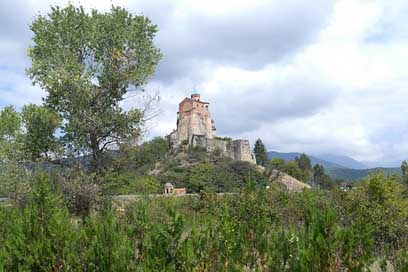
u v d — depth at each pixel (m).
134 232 6.75
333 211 5.77
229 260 6.09
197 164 82.81
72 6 22.98
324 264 5.39
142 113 23.94
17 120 21.95
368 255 5.51
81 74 22.14
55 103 23.08
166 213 6.66
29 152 21.81
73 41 22.78
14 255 5.87
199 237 6.18
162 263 5.71
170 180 63.97
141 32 23.62
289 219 13.12
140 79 23.38
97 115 22.80
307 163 108.62
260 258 6.32
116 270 5.65
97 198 18.38
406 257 5.95
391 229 11.34
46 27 22.69
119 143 23.77
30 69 22.19
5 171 19.95
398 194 18.25
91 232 6.24
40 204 6.65
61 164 22.52
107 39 23.00
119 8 23.66
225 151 104.25
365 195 16.94
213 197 14.51
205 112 119.50
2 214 7.58
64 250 5.86
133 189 21.92
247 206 7.09
